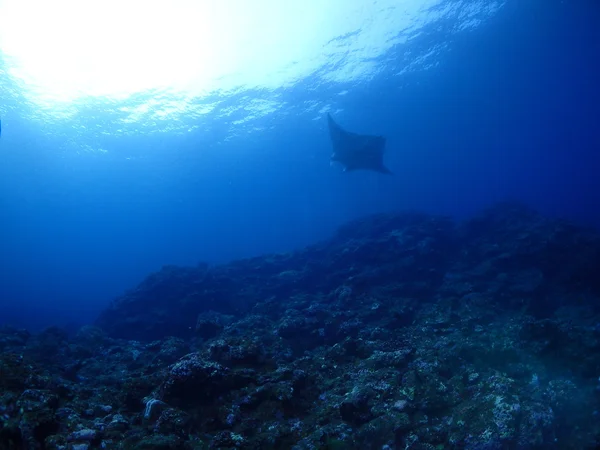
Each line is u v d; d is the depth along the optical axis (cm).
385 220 1731
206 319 1130
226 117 3050
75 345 1069
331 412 549
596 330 734
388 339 866
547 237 1287
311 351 904
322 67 2664
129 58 2264
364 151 1486
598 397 525
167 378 544
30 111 2580
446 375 625
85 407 552
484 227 1541
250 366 657
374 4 2167
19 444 387
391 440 467
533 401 480
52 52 2109
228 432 474
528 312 1012
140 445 403
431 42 2673
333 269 1484
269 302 1261
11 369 542
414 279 1309
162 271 1509
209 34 2184
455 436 454
